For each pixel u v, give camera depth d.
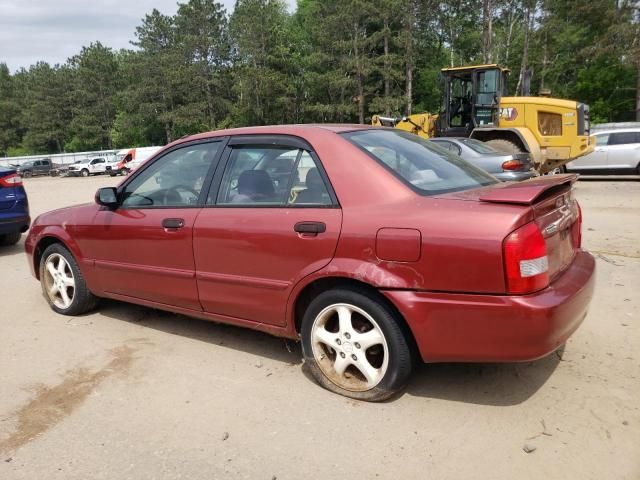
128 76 66.00
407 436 2.90
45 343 4.39
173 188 4.15
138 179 4.39
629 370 3.53
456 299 2.82
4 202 7.83
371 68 42.88
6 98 94.06
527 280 2.71
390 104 42.69
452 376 3.54
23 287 6.18
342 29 43.56
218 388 3.53
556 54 42.44
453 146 10.63
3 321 4.97
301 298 3.49
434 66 49.81
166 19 61.72
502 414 3.07
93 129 74.38
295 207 3.41
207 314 3.98
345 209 3.20
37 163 52.25
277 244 3.41
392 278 2.97
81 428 3.11
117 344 4.32
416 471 2.62
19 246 8.92
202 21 56.41
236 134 3.91
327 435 2.95
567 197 3.42
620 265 6.17
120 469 2.73
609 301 4.91
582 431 2.88
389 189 3.15
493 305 2.73
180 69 56.69
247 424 3.09
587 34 39.91
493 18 45.50
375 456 2.74
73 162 56.28
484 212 2.80
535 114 14.38
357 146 3.40
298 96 51.00
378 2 41.62
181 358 4.02
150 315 5.00
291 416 3.15
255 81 49.31
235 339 4.35
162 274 4.11
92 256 4.66
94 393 3.52
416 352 3.18
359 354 3.23
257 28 49.16
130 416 3.22
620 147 16.41
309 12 49.28
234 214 3.67
